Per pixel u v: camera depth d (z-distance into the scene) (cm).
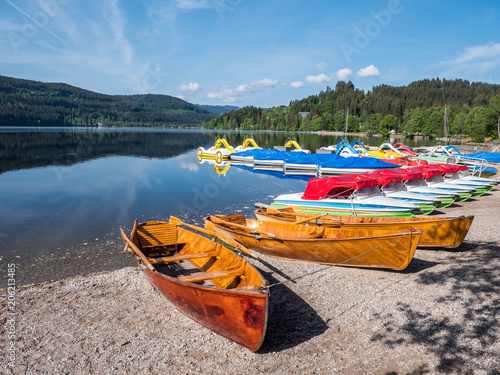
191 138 9594
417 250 1089
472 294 764
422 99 18012
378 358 570
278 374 541
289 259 1023
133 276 903
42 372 542
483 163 2980
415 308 720
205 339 639
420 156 3531
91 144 6288
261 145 7238
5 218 1452
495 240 1145
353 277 896
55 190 2102
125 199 1873
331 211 1371
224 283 754
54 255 1048
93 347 607
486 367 534
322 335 641
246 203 1797
